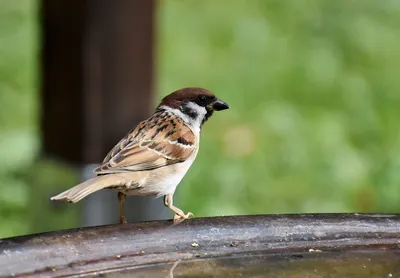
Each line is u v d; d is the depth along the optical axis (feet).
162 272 20.29
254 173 47.26
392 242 22.22
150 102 35.55
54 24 35.37
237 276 20.30
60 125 35.35
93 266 20.18
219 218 22.26
